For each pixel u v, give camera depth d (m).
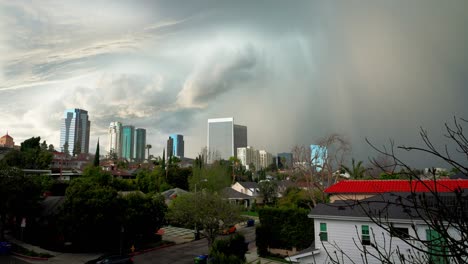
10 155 68.81
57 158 128.75
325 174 51.91
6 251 30.53
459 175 32.38
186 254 32.88
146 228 34.53
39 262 27.97
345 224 20.67
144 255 32.19
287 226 31.66
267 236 32.38
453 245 4.07
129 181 67.56
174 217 33.06
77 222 29.56
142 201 35.28
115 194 32.97
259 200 85.56
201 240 41.25
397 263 17.98
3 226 35.03
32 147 80.44
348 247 20.36
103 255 29.30
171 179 82.75
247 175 131.62
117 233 33.06
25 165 68.81
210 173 64.94
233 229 46.81
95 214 30.25
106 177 52.62
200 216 31.38
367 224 19.92
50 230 34.22
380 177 34.84
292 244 31.16
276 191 78.44
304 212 31.27
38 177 44.81
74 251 32.03
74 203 29.95
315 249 21.47
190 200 32.75
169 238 42.44
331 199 31.36
